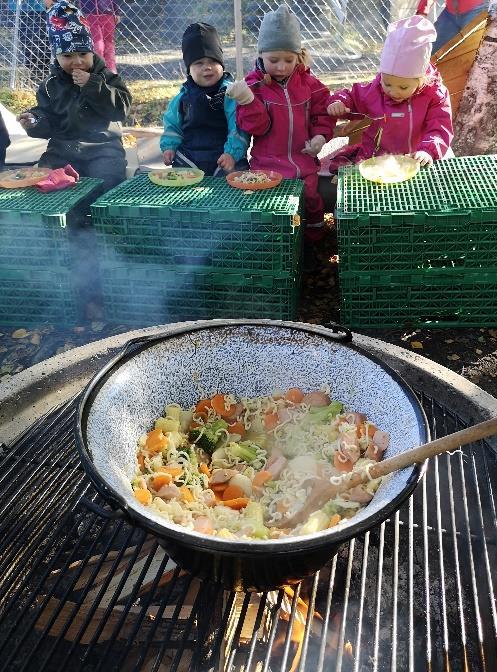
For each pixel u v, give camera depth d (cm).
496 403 123
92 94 223
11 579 93
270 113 219
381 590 95
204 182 187
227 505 86
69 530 109
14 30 417
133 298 182
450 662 92
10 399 128
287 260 167
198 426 100
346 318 178
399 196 169
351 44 464
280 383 103
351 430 91
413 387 134
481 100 250
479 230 160
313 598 89
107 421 84
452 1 298
